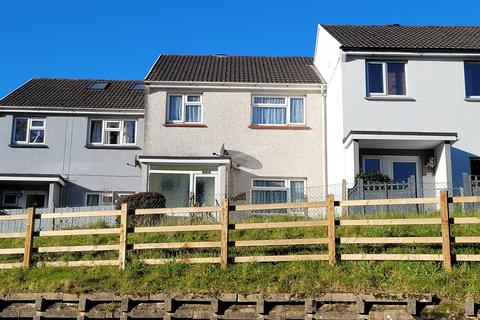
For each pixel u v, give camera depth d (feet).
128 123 85.25
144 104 85.46
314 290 36.81
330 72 77.56
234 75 82.58
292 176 76.69
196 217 55.93
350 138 65.36
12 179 78.89
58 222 63.16
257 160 76.95
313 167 77.00
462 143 69.21
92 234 46.88
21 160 83.20
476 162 69.15
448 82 70.59
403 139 65.26
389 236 43.24
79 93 91.66
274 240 41.29
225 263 40.93
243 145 77.41
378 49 70.38
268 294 36.94
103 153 83.92
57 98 88.63
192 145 77.25
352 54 70.74
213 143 77.36
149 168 74.23
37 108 84.07
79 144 84.02
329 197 41.16
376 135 65.05
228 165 73.97
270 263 40.86
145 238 47.62
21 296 39.55
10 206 82.07
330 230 40.42
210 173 74.28
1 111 83.97
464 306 33.91
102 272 42.01
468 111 70.03
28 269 43.50
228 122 78.02
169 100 78.95
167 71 83.30
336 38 75.15
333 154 74.28
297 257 40.40
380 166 70.18
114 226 55.31
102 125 85.10
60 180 80.12
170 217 61.00
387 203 40.73
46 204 82.74
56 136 84.17
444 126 69.67
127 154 83.97
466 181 55.88
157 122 77.61
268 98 79.36
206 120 77.97
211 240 46.19
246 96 78.84
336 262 39.75
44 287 40.47
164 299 37.65
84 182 83.05
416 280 36.78
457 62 71.15
